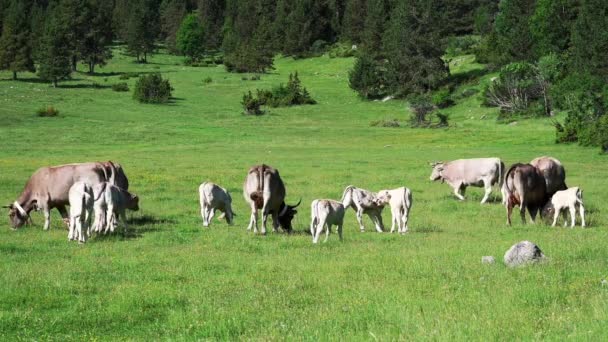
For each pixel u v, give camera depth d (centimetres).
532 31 10438
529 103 8700
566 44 10194
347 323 972
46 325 1018
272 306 1091
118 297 1172
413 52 11331
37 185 2208
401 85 11181
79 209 1819
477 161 2977
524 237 1845
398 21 11556
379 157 4988
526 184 2259
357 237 1934
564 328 881
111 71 14400
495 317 950
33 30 15525
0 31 16225
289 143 6425
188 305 1123
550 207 2283
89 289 1241
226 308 1088
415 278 1278
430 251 1592
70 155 5134
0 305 1126
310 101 10812
